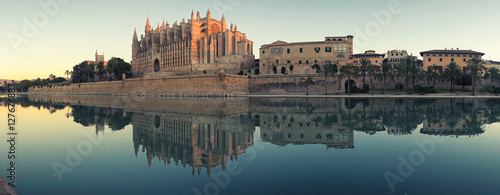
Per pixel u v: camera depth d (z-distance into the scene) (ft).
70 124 108.27
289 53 404.77
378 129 85.40
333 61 386.93
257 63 495.41
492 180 41.86
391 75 302.45
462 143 65.21
